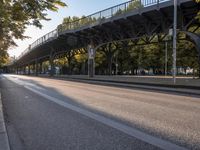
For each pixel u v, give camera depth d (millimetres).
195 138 7367
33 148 6633
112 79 42000
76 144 6867
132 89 25672
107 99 16781
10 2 7883
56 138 7508
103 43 47312
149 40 44094
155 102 15250
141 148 6488
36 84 34781
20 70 180625
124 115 10914
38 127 8961
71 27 52031
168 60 72062
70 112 11859
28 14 8469
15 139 7492
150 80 37312
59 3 7879
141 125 9016
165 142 7000
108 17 41219
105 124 9234
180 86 26062
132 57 80312
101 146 6664
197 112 11633
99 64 83750
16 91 23734
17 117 10836
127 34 41031
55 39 58844
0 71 180500
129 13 36375
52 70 74750
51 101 16047
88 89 25562
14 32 11984
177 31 32312
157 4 32500
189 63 59031
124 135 7738
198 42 31109
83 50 68500
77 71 96562
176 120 9828
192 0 28562
